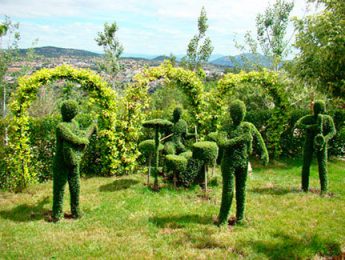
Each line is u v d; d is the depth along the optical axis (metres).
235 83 12.50
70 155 7.12
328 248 6.15
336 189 9.53
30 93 9.81
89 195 8.95
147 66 11.74
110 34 22.69
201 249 6.07
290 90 14.08
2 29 12.65
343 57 10.48
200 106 12.12
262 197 8.85
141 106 11.14
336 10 11.09
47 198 8.80
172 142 9.99
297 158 13.36
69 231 6.82
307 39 12.23
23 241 6.32
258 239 6.41
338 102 13.25
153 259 5.66
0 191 9.39
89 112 11.76
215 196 8.91
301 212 7.78
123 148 10.89
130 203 8.30
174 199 8.67
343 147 13.63
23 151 9.68
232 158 6.94
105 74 22.88
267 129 13.23
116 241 6.33
